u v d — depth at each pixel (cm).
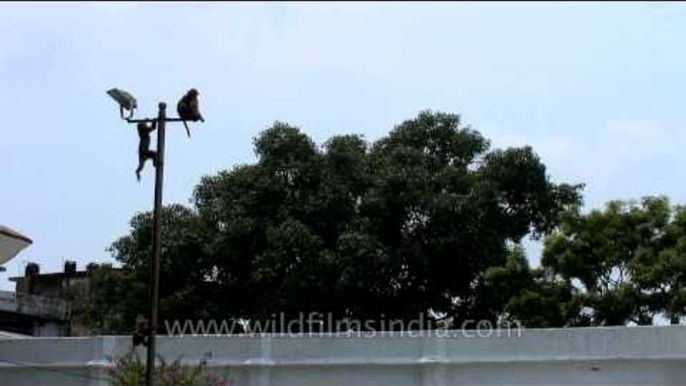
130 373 2242
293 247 3036
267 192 3247
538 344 2283
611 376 2214
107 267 3469
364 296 3109
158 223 1588
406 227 3231
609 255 2897
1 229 2508
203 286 3278
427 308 3216
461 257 3184
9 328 4788
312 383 2408
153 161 1587
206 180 3441
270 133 3338
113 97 1567
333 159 3300
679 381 2164
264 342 2453
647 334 2208
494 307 3231
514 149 3394
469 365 2314
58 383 2564
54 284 5541
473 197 3203
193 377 2252
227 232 3197
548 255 2980
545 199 3391
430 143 3491
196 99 1590
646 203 2972
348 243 3062
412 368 2352
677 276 2734
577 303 2844
